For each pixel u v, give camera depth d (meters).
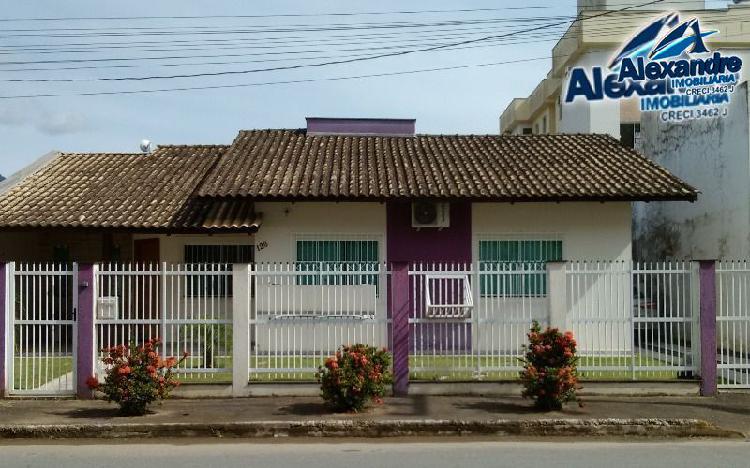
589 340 12.34
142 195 16.11
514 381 10.65
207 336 10.94
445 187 14.41
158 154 19.03
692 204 17.80
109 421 9.12
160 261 16.02
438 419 9.10
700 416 9.40
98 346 10.72
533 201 14.19
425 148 17.38
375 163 16.03
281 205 14.80
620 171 15.40
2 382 10.59
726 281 12.88
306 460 7.70
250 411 9.63
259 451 8.16
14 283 10.74
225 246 16.03
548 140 18.23
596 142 17.98
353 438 8.88
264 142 17.69
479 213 14.89
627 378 10.94
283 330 11.02
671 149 19.19
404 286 10.75
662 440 8.81
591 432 9.02
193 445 8.52
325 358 10.24
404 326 10.71
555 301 10.75
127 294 12.24
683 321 10.97
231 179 14.84
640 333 11.40
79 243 17.30
